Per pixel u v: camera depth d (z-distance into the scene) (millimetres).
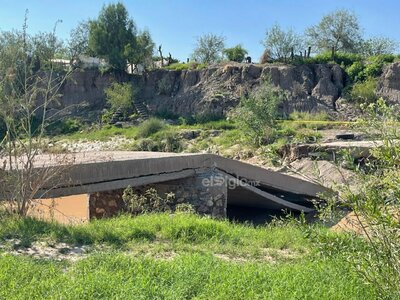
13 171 9602
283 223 10867
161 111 49938
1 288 5289
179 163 14977
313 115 43594
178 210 12531
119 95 48344
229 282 5719
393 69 44531
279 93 41219
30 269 6008
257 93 39938
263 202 17297
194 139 38875
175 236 8641
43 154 12758
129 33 54062
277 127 32500
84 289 5250
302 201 17547
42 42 13078
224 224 9977
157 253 7617
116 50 53188
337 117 43094
